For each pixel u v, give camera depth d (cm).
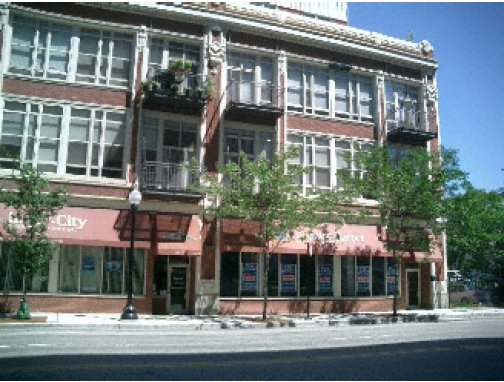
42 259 1631
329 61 2497
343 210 2173
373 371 822
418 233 2238
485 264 3347
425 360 941
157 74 2095
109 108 2055
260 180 1897
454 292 3100
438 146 2561
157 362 876
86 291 1905
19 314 1602
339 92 2548
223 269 2119
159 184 2044
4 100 1925
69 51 2061
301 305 2222
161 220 1992
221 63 2247
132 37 2156
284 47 2402
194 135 2173
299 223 1958
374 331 1550
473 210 2814
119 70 2120
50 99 1986
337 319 1905
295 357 959
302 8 2961
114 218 1936
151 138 2109
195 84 2189
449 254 3678
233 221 2100
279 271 2217
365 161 2188
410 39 2916
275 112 2236
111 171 2030
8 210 1773
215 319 1848
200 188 1900
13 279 1823
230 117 2247
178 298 2064
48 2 2017
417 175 2275
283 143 2295
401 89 2709
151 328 1555
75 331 1405
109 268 1945
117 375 753
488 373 824
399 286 2488
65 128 1995
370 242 2331
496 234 2992
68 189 1925
